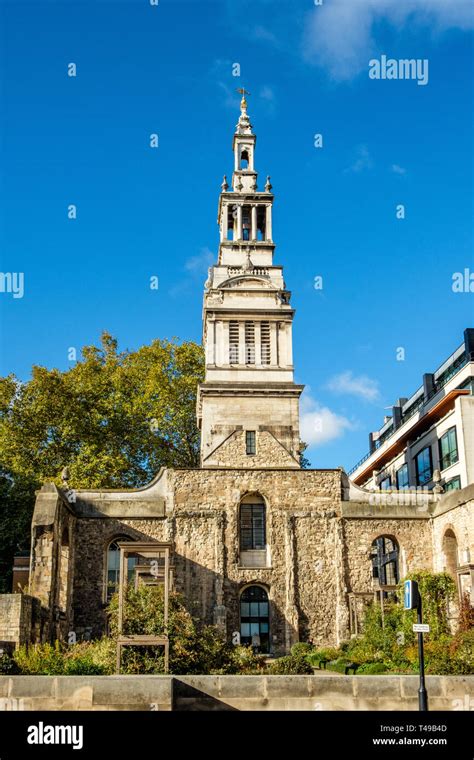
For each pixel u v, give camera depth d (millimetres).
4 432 60750
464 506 43969
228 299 58031
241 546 48219
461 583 41844
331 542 48188
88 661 29875
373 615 43406
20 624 34531
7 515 56625
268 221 61781
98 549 47156
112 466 61219
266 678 25656
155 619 31203
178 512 47906
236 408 55000
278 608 46750
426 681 25953
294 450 54250
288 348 57000
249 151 64188
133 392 68562
